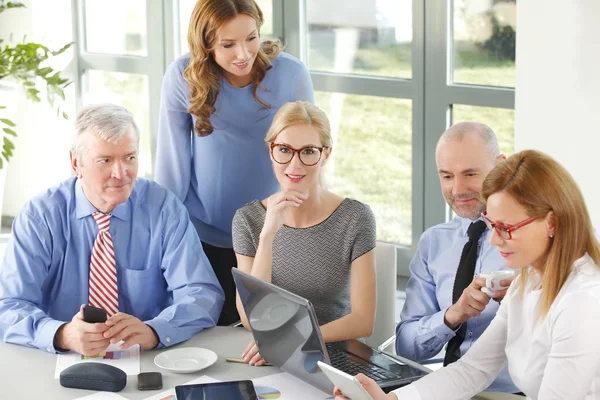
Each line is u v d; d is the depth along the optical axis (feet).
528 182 6.64
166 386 8.06
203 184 12.19
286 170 9.39
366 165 17.03
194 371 8.34
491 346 7.71
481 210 9.07
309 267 9.66
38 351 8.86
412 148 16.25
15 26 19.88
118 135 9.27
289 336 7.86
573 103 11.92
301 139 9.30
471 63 15.34
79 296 9.77
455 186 8.99
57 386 8.04
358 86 16.63
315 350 7.60
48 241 9.64
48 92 5.69
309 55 17.21
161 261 9.97
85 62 20.26
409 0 15.70
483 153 8.88
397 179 16.69
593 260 6.76
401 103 16.25
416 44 15.72
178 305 9.33
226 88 11.66
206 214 12.33
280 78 11.78
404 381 7.91
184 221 10.07
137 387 8.02
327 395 7.86
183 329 9.14
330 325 9.18
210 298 9.65
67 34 20.11
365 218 9.57
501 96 15.02
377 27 16.21
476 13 15.05
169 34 18.85
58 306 9.76
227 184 12.09
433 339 9.08
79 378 7.97
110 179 9.34
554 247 6.72
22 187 20.77
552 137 12.21
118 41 19.83
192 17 11.17
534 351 7.09
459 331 9.11
